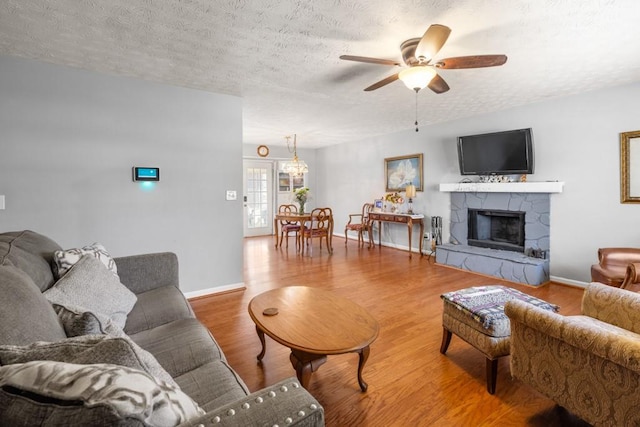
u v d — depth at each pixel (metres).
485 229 4.79
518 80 3.17
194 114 3.39
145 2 1.82
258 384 1.91
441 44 1.88
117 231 3.04
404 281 3.98
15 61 2.59
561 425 1.58
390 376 1.98
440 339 2.47
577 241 3.74
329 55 2.54
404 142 5.96
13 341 0.81
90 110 2.88
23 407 0.56
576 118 3.69
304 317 1.81
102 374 0.60
